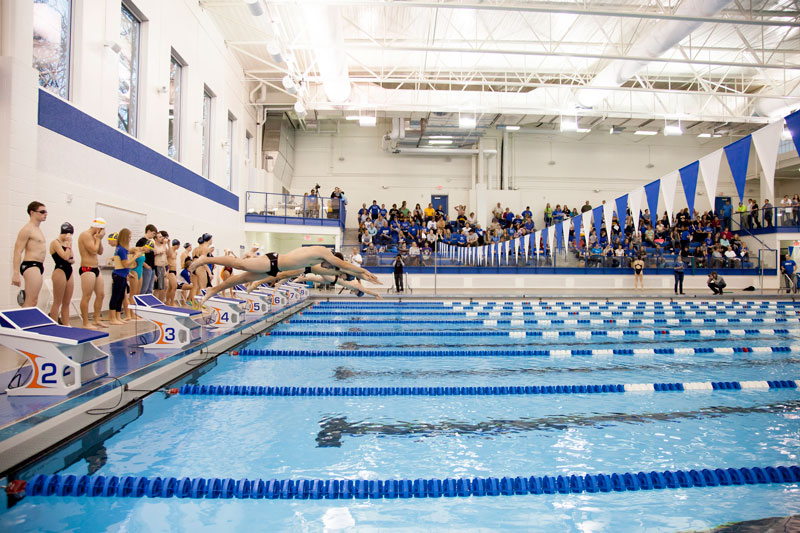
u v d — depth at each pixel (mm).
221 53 12359
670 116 16016
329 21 9531
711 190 5051
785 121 4031
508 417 3621
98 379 3652
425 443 3084
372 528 2096
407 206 20703
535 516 2205
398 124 18406
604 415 3688
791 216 17406
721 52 14477
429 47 10789
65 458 2781
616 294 14602
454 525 2125
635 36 13180
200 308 8250
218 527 2092
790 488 2494
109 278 7391
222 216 12555
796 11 11523
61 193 6152
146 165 8391
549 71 15961
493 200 20406
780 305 12273
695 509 2270
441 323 8945
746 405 3951
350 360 5621
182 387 4207
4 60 5105
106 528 2074
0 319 3193
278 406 3854
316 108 15438
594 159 21125
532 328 8398
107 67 7160
